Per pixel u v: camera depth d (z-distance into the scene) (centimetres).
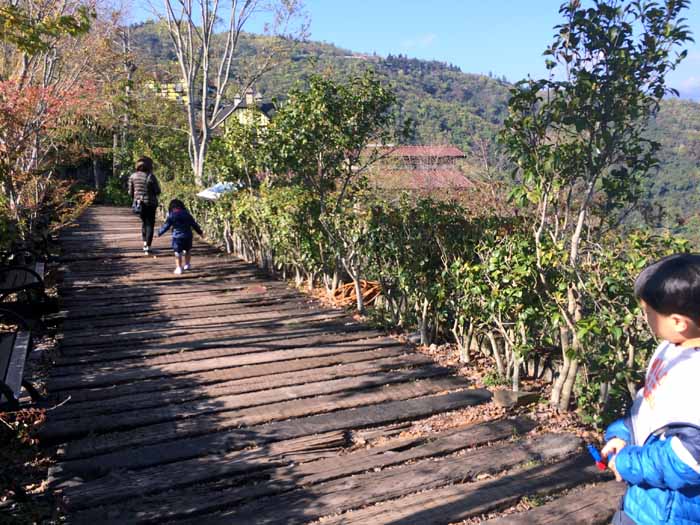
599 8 518
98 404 505
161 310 829
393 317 760
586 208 578
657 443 162
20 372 434
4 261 821
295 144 886
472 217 678
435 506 363
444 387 566
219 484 388
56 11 970
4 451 384
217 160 1434
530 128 561
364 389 558
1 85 945
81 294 912
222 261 1220
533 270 509
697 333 168
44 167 1220
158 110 2881
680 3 505
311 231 905
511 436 465
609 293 470
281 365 614
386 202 773
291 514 354
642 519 172
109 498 366
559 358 570
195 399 522
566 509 362
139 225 1902
